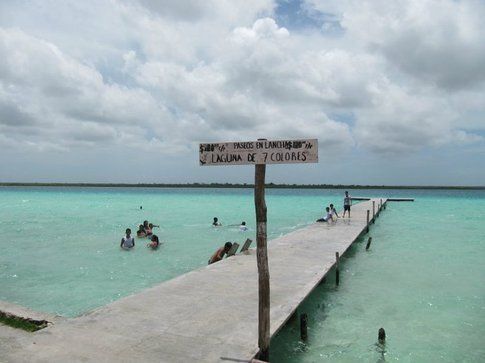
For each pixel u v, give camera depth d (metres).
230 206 60.91
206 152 7.25
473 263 17.91
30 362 6.41
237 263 14.05
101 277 15.37
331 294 13.09
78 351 6.82
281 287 11.16
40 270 16.44
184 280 11.62
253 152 6.94
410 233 28.45
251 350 7.02
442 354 8.76
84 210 49.62
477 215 45.22
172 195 118.19
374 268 16.91
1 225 32.00
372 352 8.81
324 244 18.70
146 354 6.77
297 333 9.77
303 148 6.69
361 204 53.44
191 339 7.43
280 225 35.22
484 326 10.32
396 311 11.45
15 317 8.50
